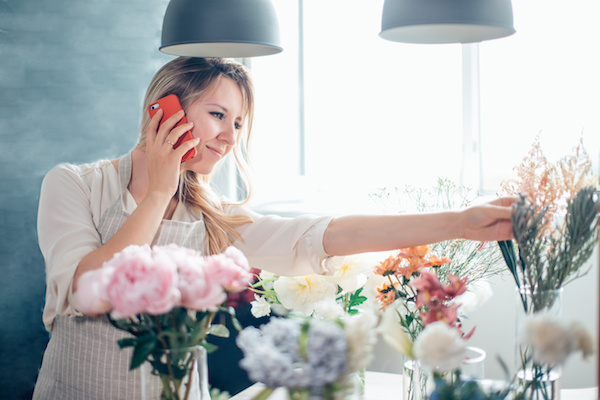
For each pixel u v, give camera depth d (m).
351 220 1.33
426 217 1.25
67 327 1.26
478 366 0.85
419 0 1.04
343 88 2.45
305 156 2.52
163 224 1.35
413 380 1.08
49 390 1.29
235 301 1.89
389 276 1.21
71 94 1.75
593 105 2.09
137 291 0.75
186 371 0.83
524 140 2.17
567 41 2.11
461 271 1.27
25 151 1.61
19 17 1.59
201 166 1.41
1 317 1.56
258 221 1.47
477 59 2.21
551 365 0.86
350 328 0.73
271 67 2.56
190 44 1.21
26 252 1.63
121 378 1.23
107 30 1.88
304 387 0.70
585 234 0.91
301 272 1.38
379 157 2.41
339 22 2.44
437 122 2.31
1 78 1.54
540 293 0.91
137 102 2.01
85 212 1.29
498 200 1.19
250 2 1.14
